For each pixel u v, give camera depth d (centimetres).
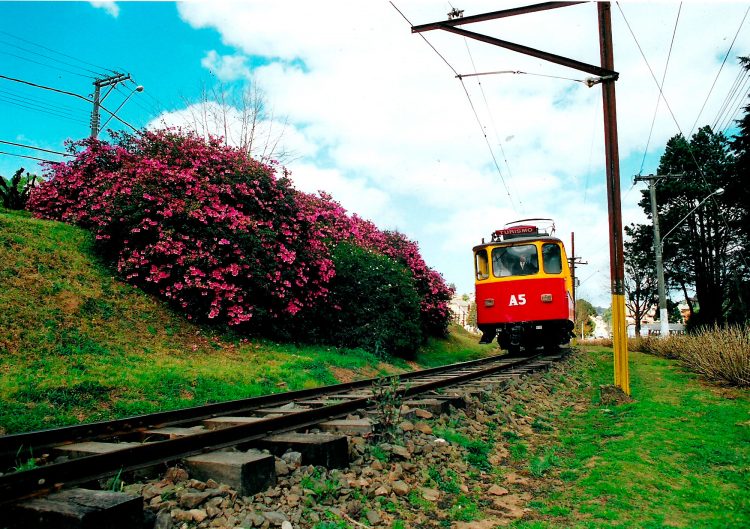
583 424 654
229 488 350
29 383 624
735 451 484
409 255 2269
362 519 349
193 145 1241
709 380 902
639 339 2069
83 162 1416
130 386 704
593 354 1702
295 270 1246
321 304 1420
